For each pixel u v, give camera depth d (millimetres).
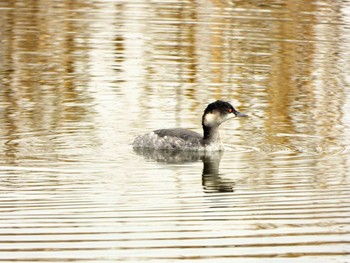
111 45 25016
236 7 29562
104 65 23234
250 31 26688
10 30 26172
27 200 14297
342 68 23625
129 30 26500
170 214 13805
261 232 13086
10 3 29188
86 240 12609
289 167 16547
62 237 12688
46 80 21938
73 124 18859
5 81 21734
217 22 27562
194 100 20766
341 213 13953
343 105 20688
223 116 17672
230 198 14672
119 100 20594
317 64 23875
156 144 17609
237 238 12820
